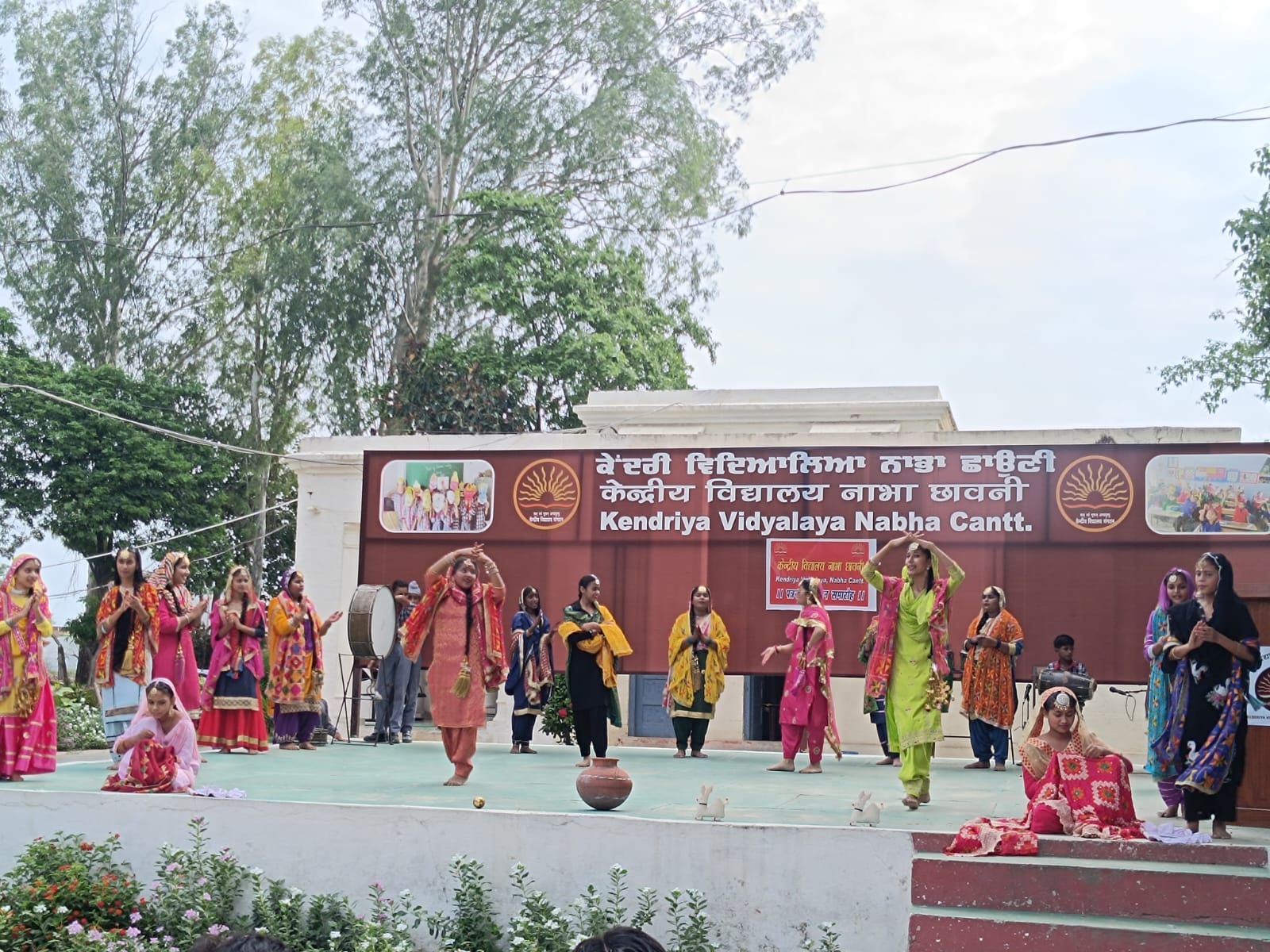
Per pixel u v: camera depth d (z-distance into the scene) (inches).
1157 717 343.0
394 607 576.1
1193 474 569.6
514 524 628.1
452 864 305.3
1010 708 512.1
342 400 1259.2
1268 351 887.7
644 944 150.9
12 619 380.2
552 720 599.8
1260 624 319.3
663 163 1302.9
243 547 1249.4
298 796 356.2
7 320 1188.5
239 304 1339.8
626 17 1283.2
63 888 300.7
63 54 1342.3
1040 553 580.4
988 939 262.7
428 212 1282.0
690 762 516.4
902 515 595.5
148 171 1341.0
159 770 349.7
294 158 1330.0
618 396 773.3
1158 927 257.4
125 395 1191.6
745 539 607.5
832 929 277.3
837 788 407.2
